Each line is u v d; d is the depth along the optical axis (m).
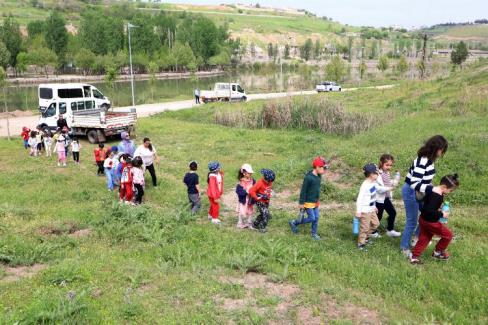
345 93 36.50
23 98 55.53
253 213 11.03
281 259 7.68
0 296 6.16
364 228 8.36
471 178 11.82
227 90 41.94
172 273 7.11
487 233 8.88
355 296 6.28
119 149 14.74
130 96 55.88
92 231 9.59
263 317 5.59
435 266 7.34
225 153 18.83
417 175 7.52
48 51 94.12
